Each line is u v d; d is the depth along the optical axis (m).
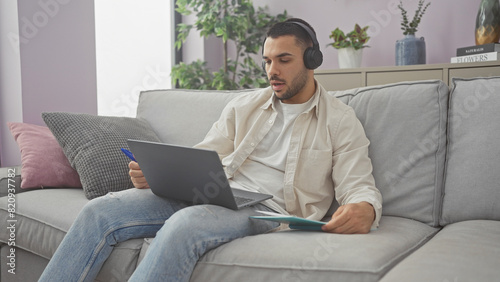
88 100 2.60
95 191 1.54
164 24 3.54
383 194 1.34
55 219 1.38
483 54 2.39
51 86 2.40
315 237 1.04
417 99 1.35
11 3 2.25
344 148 1.31
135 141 1.15
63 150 1.67
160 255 0.99
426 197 1.29
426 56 3.02
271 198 1.28
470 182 1.22
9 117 2.36
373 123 1.39
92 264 1.16
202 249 1.03
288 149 1.33
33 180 1.62
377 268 0.87
